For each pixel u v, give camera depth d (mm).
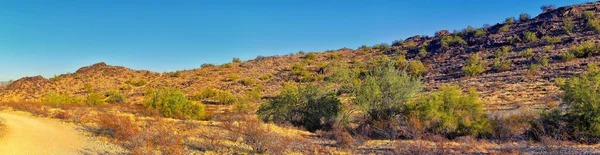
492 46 66438
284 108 20891
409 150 11680
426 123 17000
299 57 90938
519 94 32906
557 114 15336
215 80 69562
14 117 19812
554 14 76375
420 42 89438
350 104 21219
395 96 18734
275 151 11461
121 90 65500
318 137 16141
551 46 56906
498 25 82625
